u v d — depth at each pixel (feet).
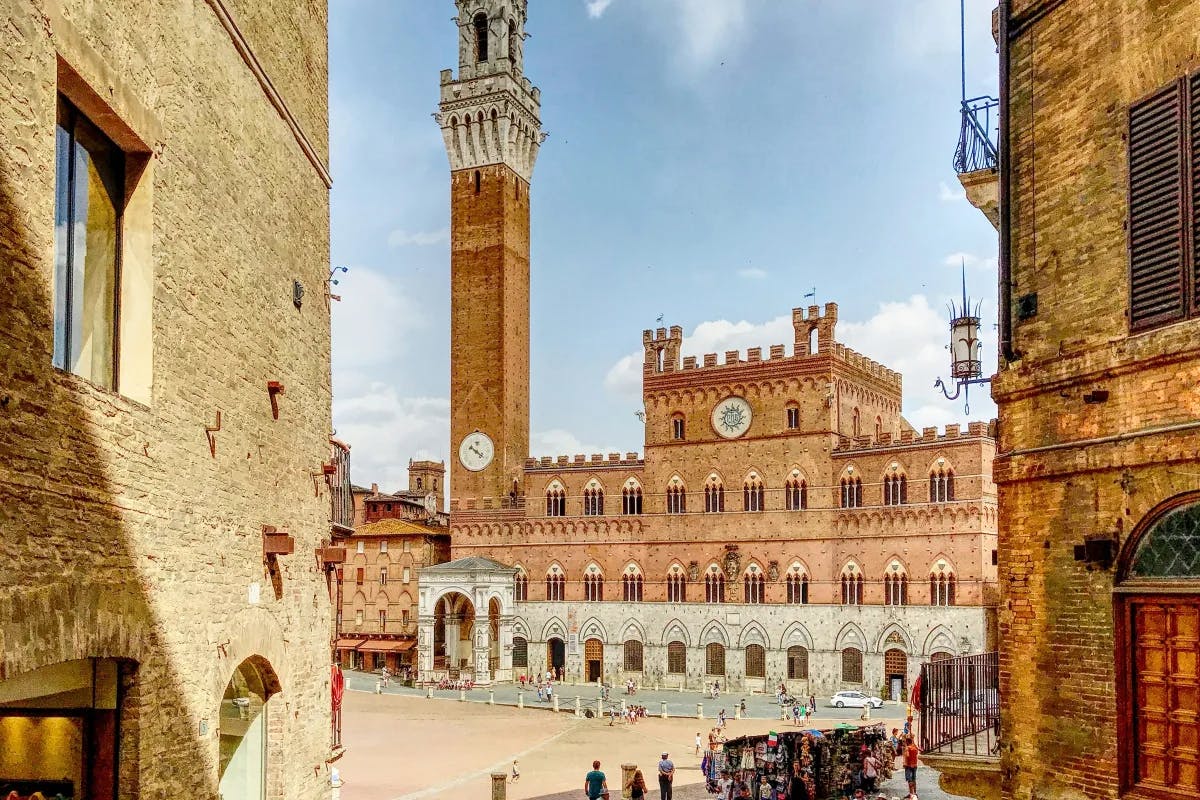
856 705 314.14
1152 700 56.18
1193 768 53.47
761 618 352.08
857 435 365.61
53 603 43.14
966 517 312.50
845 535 338.13
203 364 62.23
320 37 93.86
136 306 54.13
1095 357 60.64
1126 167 60.13
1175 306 56.34
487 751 250.57
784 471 353.10
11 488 40.04
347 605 453.58
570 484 399.65
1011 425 67.36
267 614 73.77
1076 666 60.54
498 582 395.34
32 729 52.80
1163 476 55.62
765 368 360.07
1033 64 68.13
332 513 104.32
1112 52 61.57
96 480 47.42
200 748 60.08
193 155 61.11
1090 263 62.44
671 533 374.22
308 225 88.89
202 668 60.70
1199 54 55.62
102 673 52.26
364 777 216.95
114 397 49.32
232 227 68.18
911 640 319.88
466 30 453.17
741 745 167.32
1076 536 61.31
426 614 399.24
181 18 59.16
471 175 445.78
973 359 85.76
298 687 82.23
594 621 387.75
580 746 256.73
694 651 363.97
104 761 51.88
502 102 438.40
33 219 41.81
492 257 437.99
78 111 49.62
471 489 426.10
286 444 80.53
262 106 75.36
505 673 396.57
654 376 383.86
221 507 64.85
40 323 42.37
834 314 349.00
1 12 39.29
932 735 79.10
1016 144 69.21
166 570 55.72
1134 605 57.52
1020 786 64.18
